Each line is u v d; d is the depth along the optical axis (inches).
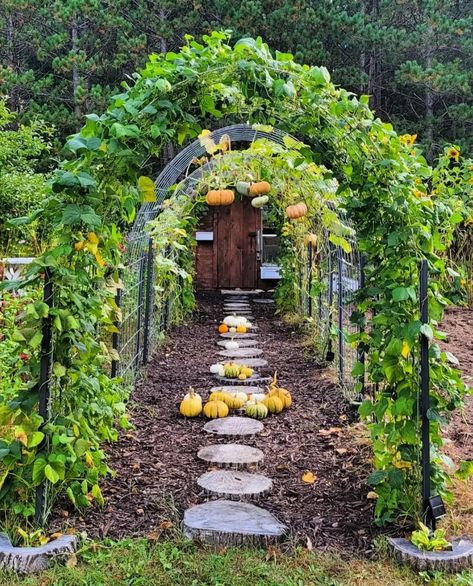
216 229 476.1
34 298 158.2
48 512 103.3
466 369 206.7
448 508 111.5
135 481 126.9
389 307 107.5
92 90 463.8
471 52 494.0
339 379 199.2
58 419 103.2
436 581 89.5
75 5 474.3
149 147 101.7
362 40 470.3
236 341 290.5
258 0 462.6
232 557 96.5
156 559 95.5
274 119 112.0
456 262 317.7
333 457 142.1
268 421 172.4
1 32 522.0
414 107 542.9
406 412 102.3
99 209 105.5
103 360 117.0
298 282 327.3
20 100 514.6
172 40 490.6
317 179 208.2
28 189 313.0
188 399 177.0
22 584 88.7
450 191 267.6
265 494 120.6
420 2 501.4
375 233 109.9
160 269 266.8
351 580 90.5
